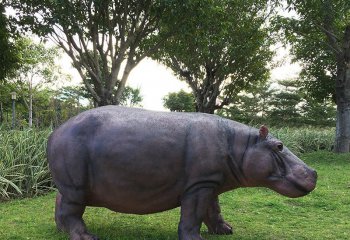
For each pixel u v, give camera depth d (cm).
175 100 4572
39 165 750
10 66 1402
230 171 387
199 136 378
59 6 1052
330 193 734
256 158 379
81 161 377
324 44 1498
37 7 1134
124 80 1217
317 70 1797
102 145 374
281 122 3778
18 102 3312
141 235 444
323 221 536
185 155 374
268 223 523
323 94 1914
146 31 1218
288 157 379
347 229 491
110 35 1188
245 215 568
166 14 1143
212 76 2120
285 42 1524
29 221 517
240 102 3941
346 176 948
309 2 1298
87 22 1179
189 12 1116
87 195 388
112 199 386
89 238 378
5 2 1168
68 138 382
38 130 877
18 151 754
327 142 1783
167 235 446
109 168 373
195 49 1919
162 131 377
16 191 706
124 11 1164
